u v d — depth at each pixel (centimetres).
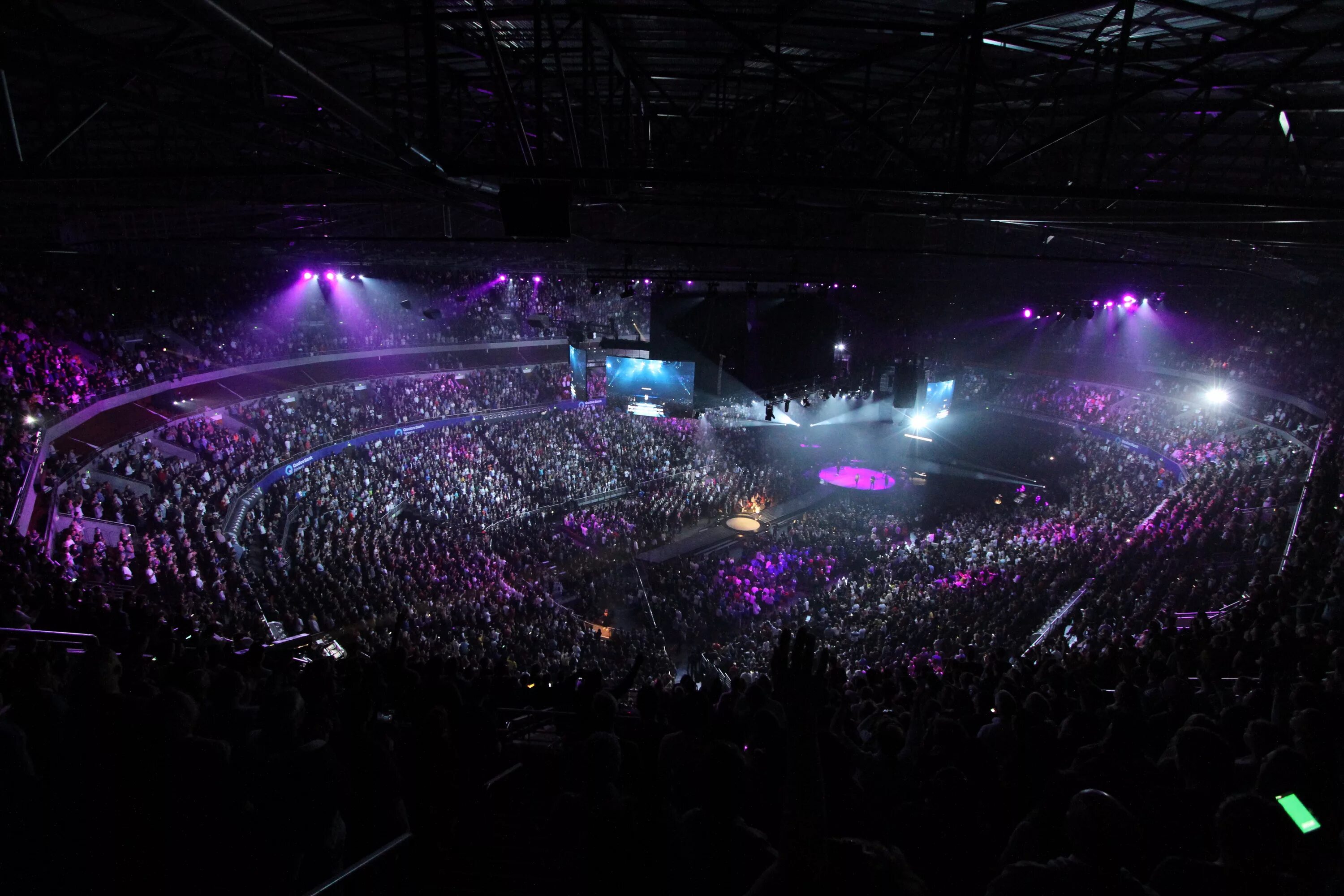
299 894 443
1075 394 4809
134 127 1856
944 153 1752
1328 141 1433
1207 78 1221
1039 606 2266
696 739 535
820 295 2691
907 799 515
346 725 493
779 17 1055
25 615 1222
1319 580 1523
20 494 2052
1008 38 1176
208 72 1426
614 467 4562
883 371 3934
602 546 3738
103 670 467
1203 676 827
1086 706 812
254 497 2984
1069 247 3438
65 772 442
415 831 503
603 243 2461
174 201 2189
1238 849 300
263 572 2502
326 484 3359
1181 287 4081
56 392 2662
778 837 494
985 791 518
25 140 1877
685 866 388
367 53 1362
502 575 3034
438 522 3556
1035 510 4200
